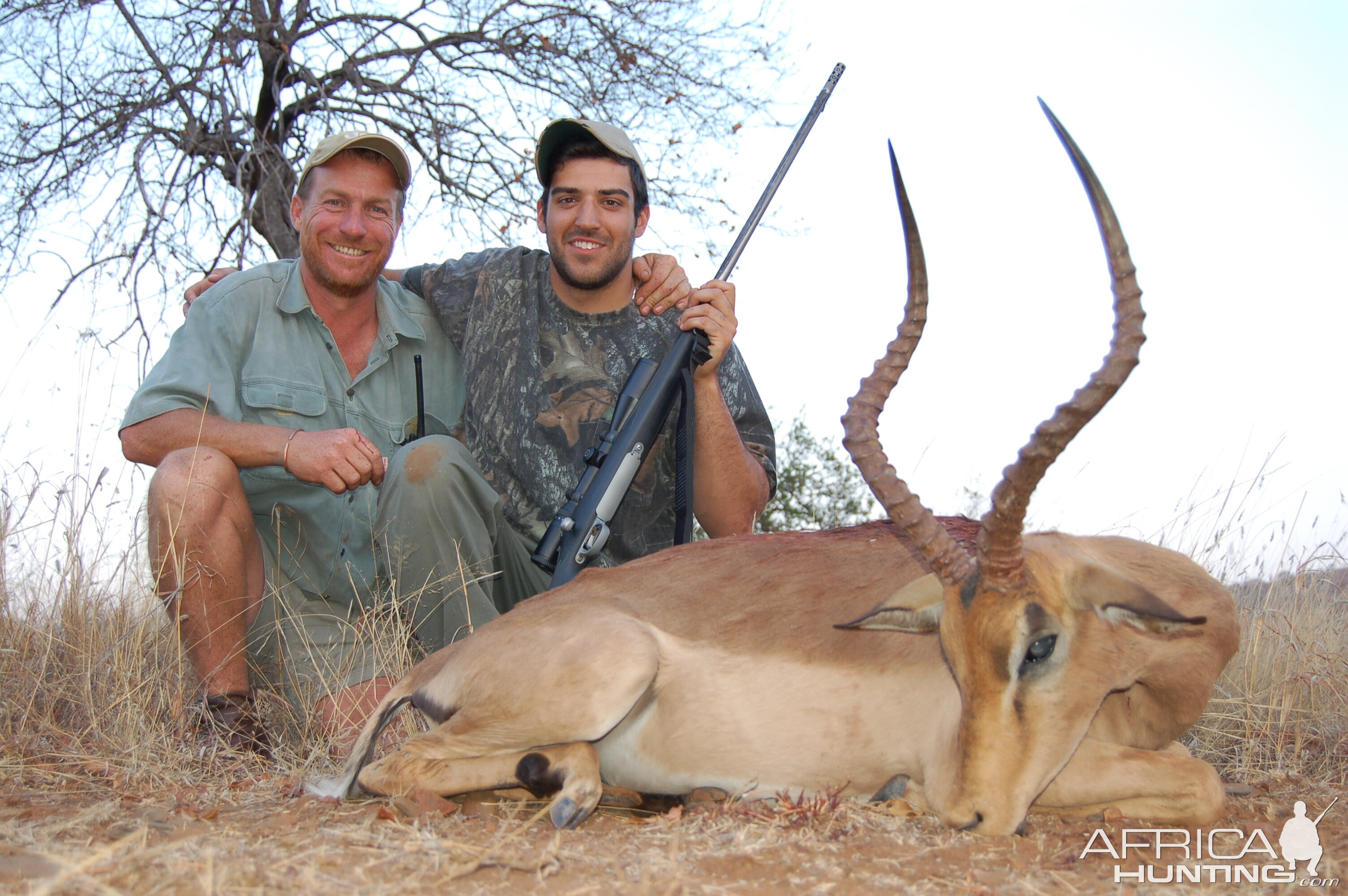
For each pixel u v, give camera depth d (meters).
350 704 4.76
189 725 4.41
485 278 5.55
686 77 10.52
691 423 4.86
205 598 4.53
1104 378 2.99
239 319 5.21
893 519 3.35
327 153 5.19
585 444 5.27
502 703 3.63
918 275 3.38
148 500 4.59
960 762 3.30
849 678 3.69
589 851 3.07
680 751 3.76
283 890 2.66
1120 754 3.56
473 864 2.84
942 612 3.37
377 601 4.98
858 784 3.71
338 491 4.59
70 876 2.65
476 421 5.33
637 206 5.66
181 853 2.91
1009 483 3.12
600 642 3.62
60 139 10.28
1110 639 3.42
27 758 4.00
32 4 9.67
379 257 5.29
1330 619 5.64
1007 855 3.13
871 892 2.80
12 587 4.95
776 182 5.52
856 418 3.39
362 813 3.45
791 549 4.04
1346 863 3.22
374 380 5.44
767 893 2.77
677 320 5.52
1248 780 4.34
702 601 3.85
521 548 5.27
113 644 4.54
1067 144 3.01
